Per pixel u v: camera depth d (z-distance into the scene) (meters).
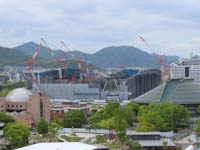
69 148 140.88
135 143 189.25
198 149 164.00
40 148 141.38
